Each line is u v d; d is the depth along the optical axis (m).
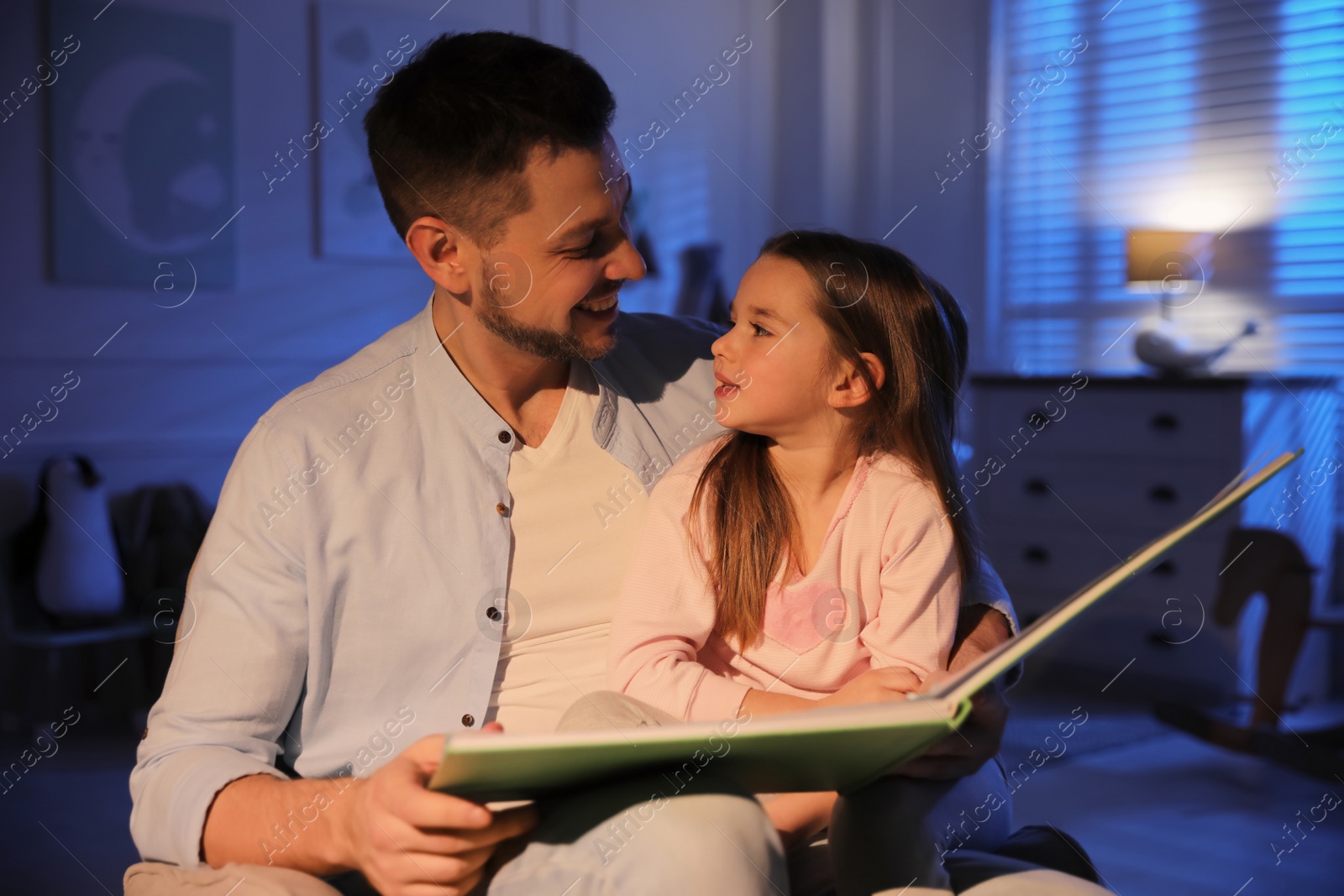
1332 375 3.70
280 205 3.91
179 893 0.89
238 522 1.05
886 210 5.01
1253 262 3.99
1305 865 2.22
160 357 3.69
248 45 3.82
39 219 3.49
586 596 1.14
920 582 1.08
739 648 1.12
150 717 1.03
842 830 0.91
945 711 0.74
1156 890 2.09
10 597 3.33
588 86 1.12
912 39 4.89
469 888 0.84
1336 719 3.36
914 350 1.15
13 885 2.23
